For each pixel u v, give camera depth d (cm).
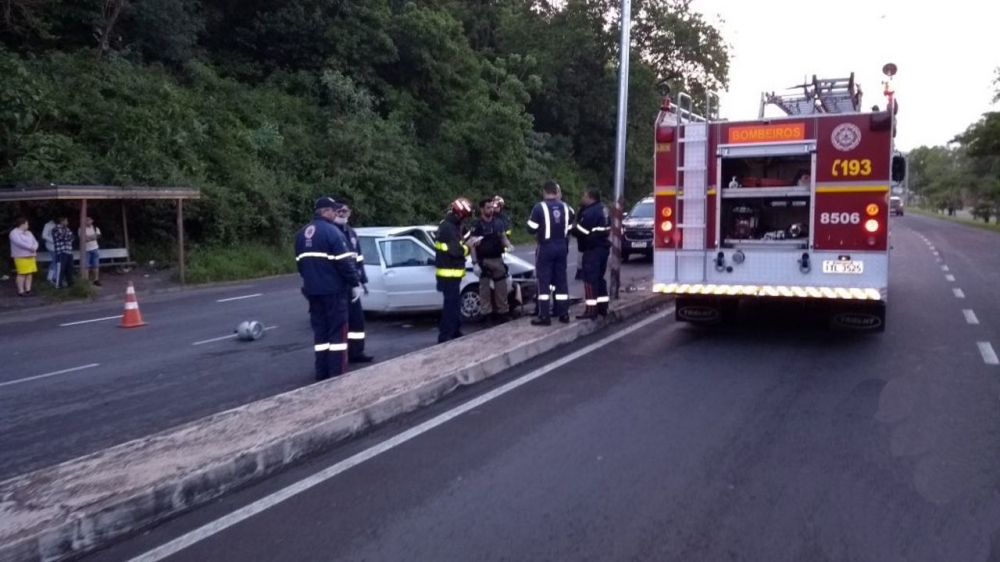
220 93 3309
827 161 1077
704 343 1179
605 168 5388
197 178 2691
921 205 13788
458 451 703
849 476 631
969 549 504
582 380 955
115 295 2159
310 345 1276
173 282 2381
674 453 689
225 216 2753
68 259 2127
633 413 812
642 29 4834
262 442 668
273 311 1719
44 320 1730
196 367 1130
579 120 5278
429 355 1009
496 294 1372
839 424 770
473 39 5328
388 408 797
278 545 523
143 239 2594
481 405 851
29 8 2769
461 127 4231
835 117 1070
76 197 2055
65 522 518
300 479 645
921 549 505
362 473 654
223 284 2470
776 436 734
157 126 2688
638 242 2423
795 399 862
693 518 554
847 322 1137
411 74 4325
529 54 4956
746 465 658
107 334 1480
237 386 1002
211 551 517
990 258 2708
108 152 2508
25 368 1177
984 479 623
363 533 538
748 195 1126
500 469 655
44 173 2272
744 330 1283
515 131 4306
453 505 583
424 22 4212
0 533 504
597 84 5147
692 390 903
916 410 817
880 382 936
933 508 568
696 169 1141
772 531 532
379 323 1434
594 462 669
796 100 1463
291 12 3775
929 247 3278
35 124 2450
